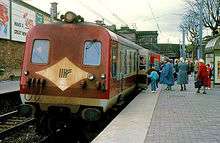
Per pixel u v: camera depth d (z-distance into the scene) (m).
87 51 12.96
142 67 23.39
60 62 13.02
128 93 18.98
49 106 13.11
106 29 13.12
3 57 28.56
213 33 43.47
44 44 13.25
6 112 18.31
